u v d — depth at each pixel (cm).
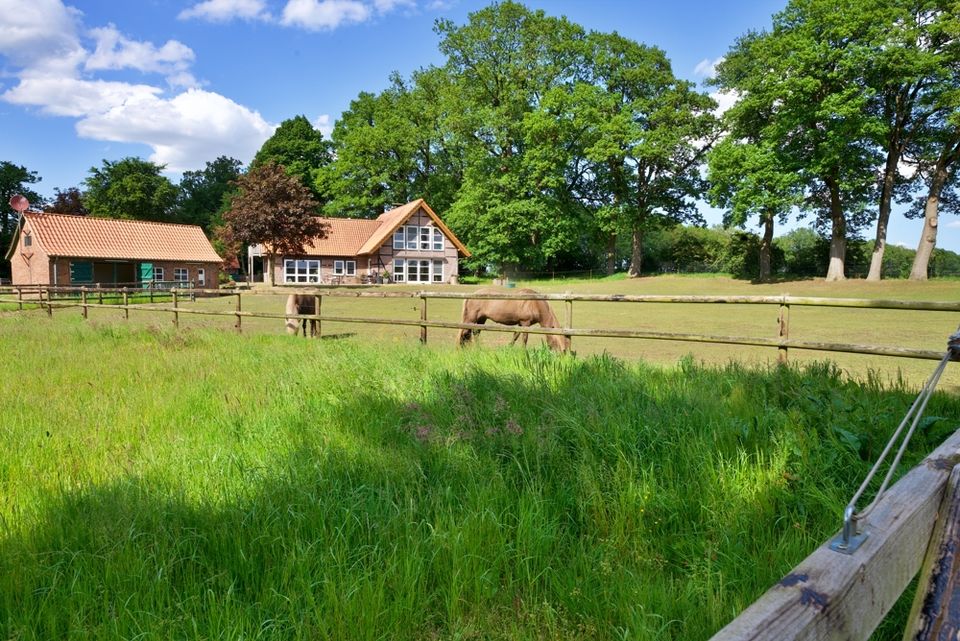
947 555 120
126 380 590
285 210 3578
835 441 331
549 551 256
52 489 300
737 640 82
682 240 5225
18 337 972
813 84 2791
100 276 3706
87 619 207
